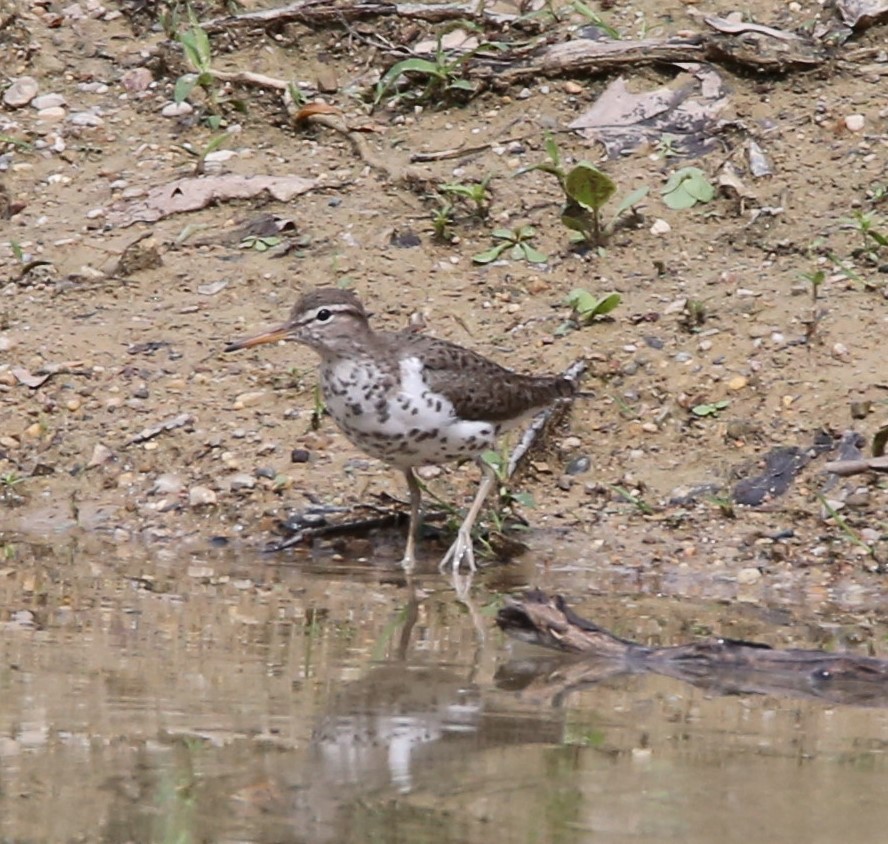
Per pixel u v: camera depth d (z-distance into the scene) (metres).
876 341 13.46
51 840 6.71
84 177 16.41
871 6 16.62
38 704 8.34
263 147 16.58
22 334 14.45
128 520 12.72
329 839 6.75
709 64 16.52
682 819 7.07
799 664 9.34
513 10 17.72
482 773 7.56
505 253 14.98
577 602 10.94
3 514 12.83
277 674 9.03
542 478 12.88
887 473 12.36
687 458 12.86
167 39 17.95
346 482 12.95
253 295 14.80
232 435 13.37
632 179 15.49
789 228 14.79
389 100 16.89
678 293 14.30
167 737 7.90
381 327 14.09
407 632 10.07
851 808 7.21
